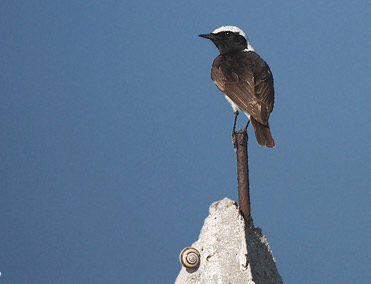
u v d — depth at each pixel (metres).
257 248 11.45
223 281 10.62
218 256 10.84
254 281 10.83
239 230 11.08
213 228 11.13
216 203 11.43
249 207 11.66
